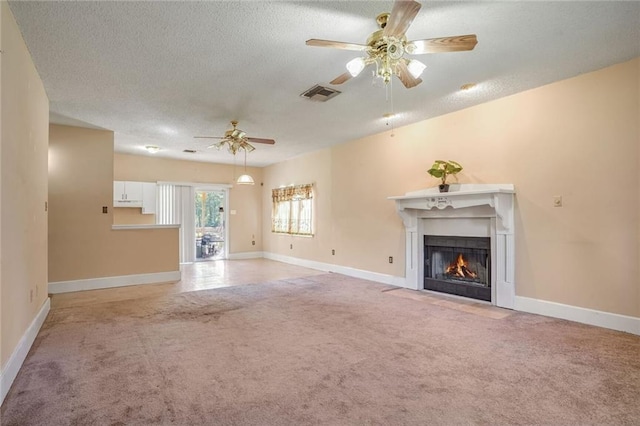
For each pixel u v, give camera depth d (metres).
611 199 3.37
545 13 2.47
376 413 1.96
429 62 3.24
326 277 6.37
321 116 4.93
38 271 3.39
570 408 2.00
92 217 5.46
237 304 4.43
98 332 3.33
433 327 3.47
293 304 4.41
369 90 3.94
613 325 3.35
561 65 3.34
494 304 4.31
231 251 9.32
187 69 3.37
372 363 2.62
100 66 3.27
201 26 2.62
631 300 3.26
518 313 3.94
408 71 2.82
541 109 3.87
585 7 2.40
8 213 2.29
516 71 3.46
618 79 3.32
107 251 5.57
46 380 2.35
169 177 8.34
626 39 2.85
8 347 2.28
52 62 3.17
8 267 2.29
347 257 6.60
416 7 2.03
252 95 4.08
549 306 3.81
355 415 1.94
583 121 3.55
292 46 2.94
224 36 2.77
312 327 3.48
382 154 5.85
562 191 3.71
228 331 3.37
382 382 2.32
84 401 2.08
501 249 4.20
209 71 3.42
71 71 3.37
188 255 8.63
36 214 3.27
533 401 2.08
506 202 4.07
